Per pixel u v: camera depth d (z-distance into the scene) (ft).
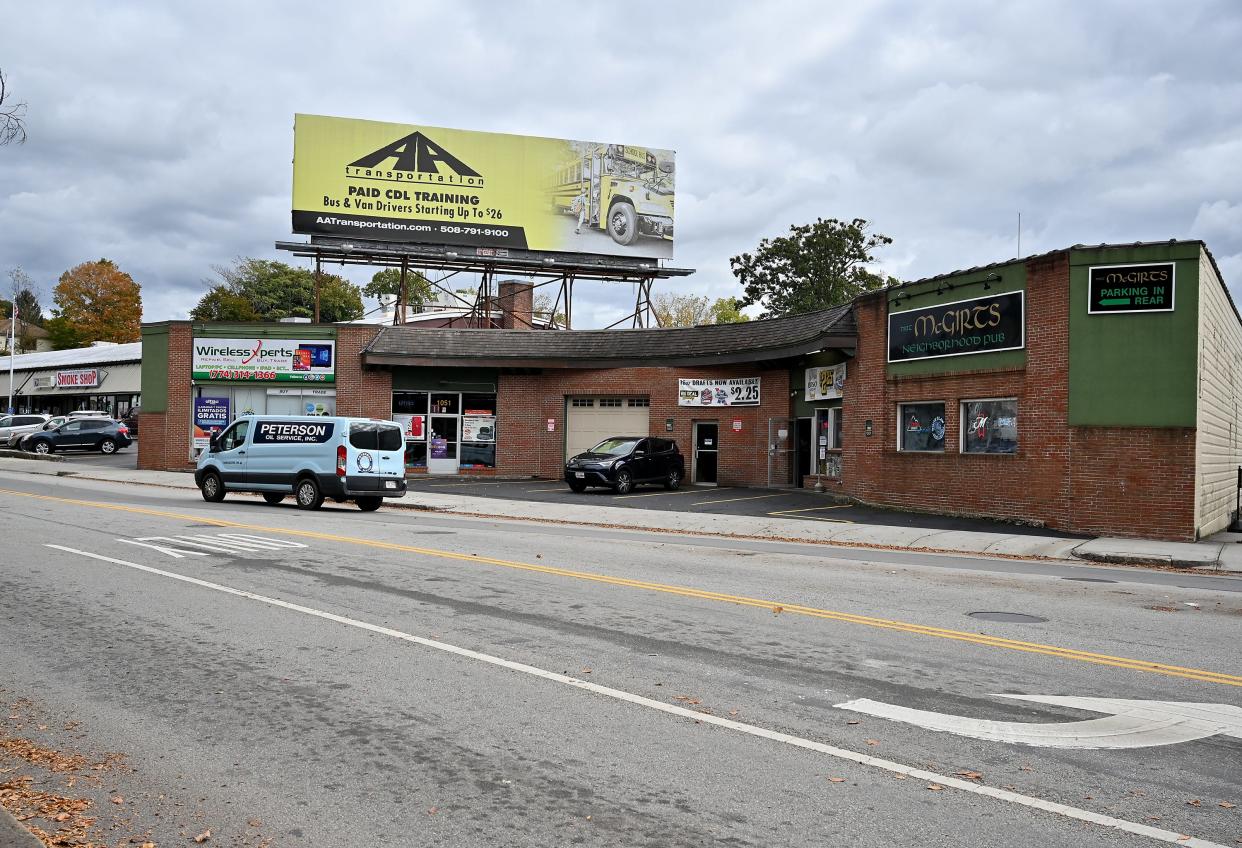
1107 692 22.80
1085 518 62.95
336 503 83.71
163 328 115.34
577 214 143.02
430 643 26.81
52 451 149.79
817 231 209.36
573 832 14.83
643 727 19.76
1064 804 15.98
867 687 22.86
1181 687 23.40
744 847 14.33
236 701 21.44
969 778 17.11
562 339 112.88
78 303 277.23
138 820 15.23
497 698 21.70
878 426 79.87
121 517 59.72
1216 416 68.54
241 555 43.45
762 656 25.80
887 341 79.05
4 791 16.28
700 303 272.92
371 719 20.21
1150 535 60.85
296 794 16.30
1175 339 60.49
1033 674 24.36
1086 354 63.00
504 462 114.01
